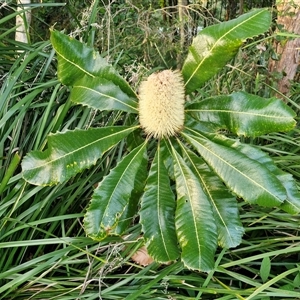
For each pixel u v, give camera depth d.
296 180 0.67
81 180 0.60
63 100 0.65
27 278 0.50
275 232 0.63
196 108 0.52
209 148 0.49
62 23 1.32
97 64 0.51
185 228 0.46
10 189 0.57
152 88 0.49
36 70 0.70
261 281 0.56
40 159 0.48
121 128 0.51
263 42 0.97
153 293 0.51
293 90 0.93
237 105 0.50
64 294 0.52
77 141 0.49
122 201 0.47
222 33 0.47
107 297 0.51
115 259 0.53
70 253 0.56
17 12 0.63
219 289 0.49
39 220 0.52
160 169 0.50
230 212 0.50
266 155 0.49
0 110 0.56
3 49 0.69
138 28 1.06
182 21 1.10
